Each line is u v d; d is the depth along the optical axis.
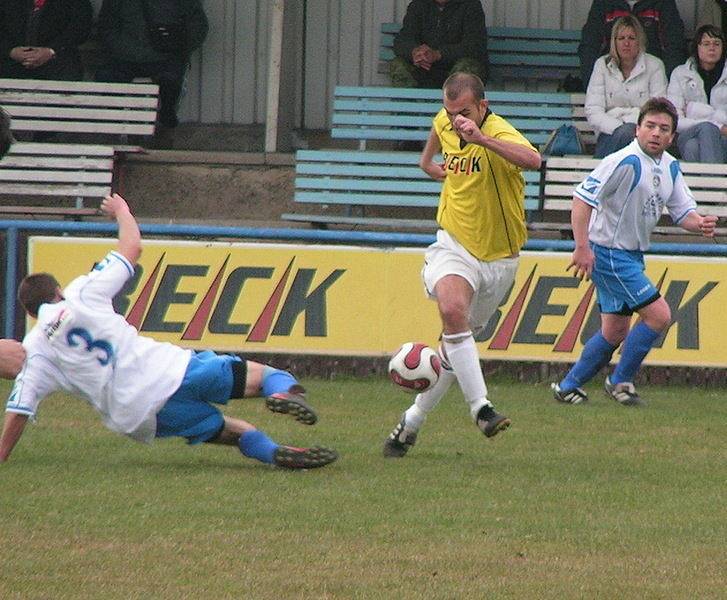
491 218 25.81
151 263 38.31
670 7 49.06
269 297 38.44
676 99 45.75
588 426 31.14
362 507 22.09
